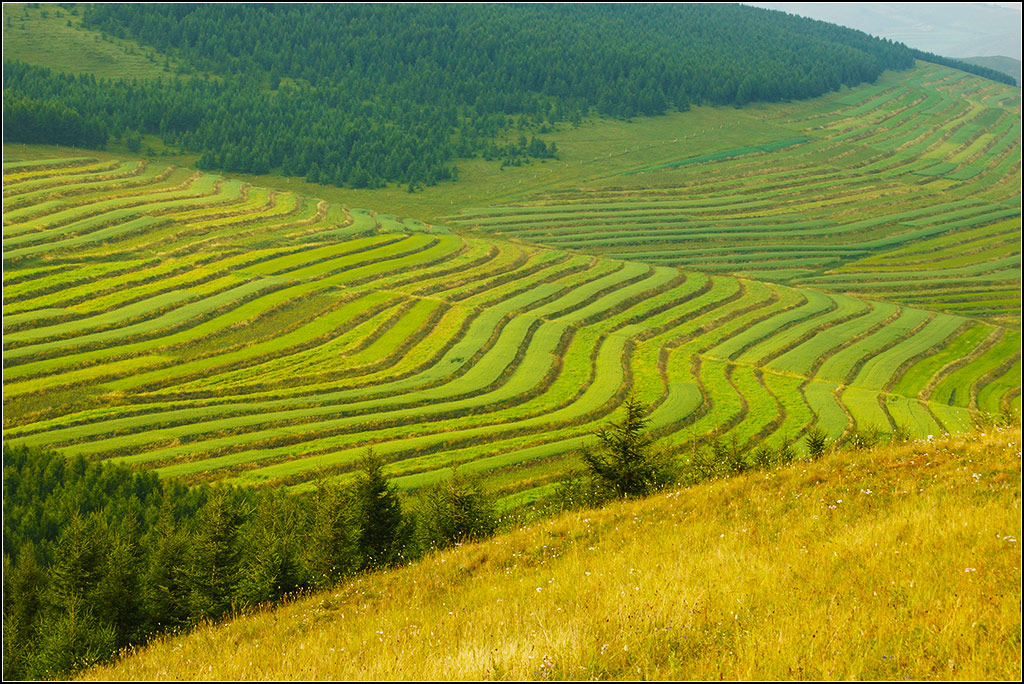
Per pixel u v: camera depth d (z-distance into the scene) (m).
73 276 148.00
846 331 146.88
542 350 130.12
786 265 199.00
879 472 25.08
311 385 116.12
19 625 38.09
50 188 191.00
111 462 86.62
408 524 42.00
